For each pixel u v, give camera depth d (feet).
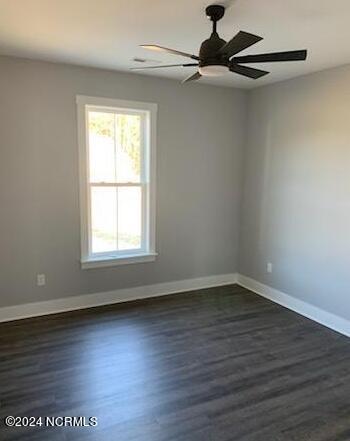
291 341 10.85
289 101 13.09
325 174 11.85
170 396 8.05
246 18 7.87
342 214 11.35
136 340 10.69
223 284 16.08
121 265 13.61
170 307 13.34
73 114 11.98
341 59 10.56
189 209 14.74
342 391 8.40
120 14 7.75
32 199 11.78
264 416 7.48
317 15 7.69
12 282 11.85
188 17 7.89
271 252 14.38
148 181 13.67
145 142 13.57
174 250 14.67
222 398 8.03
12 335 10.84
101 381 8.56
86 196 12.60
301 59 7.27
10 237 11.64
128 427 7.06
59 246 12.41
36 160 11.66
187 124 14.08
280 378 8.87
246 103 15.25
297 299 13.24
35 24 8.34
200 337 11.00
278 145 13.73
